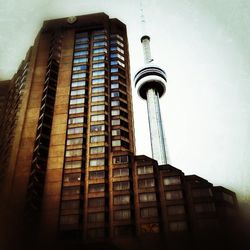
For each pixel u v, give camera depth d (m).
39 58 93.62
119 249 54.59
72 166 67.81
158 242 56.62
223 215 59.28
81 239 57.66
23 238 57.97
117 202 62.19
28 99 82.19
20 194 63.56
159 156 100.81
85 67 89.00
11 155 71.25
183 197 61.88
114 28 104.69
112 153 69.94
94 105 79.88
